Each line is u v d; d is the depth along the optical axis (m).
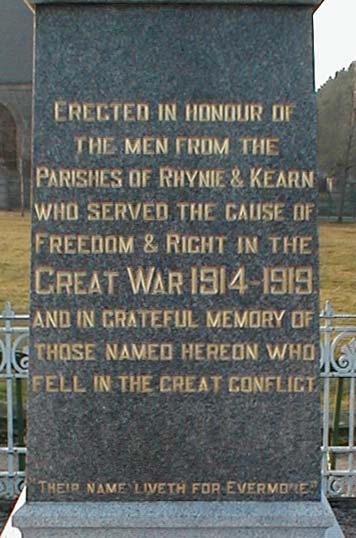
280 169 3.05
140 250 3.07
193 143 3.04
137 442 3.13
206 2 2.97
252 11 3.00
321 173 20.25
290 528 3.09
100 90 3.02
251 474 3.16
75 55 3.01
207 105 3.03
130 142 3.03
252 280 3.09
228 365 3.12
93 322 3.09
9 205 23.67
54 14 2.99
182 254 3.07
